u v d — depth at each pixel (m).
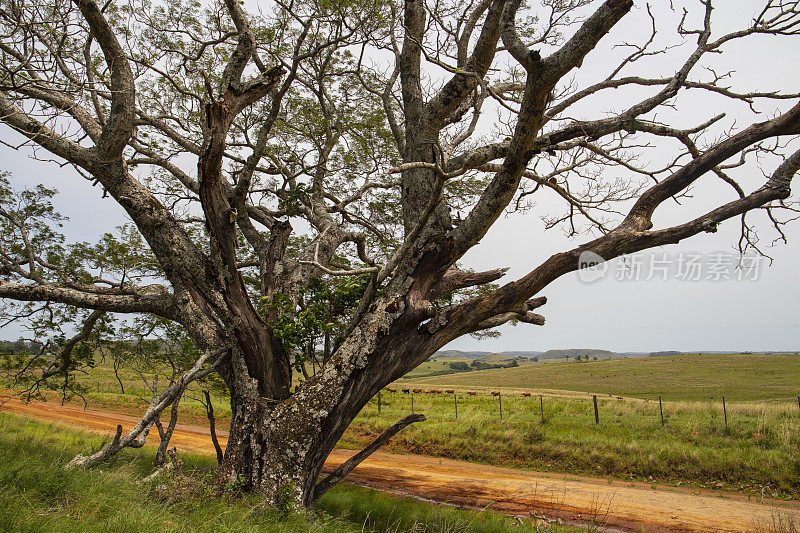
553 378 63.22
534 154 6.79
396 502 10.28
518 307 7.48
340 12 8.44
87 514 5.34
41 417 22.50
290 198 9.30
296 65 7.82
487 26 8.12
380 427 21.25
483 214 7.25
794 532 8.87
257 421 7.36
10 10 8.14
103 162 7.34
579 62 5.89
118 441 7.23
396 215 13.68
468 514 9.57
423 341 7.41
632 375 59.91
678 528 9.39
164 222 7.49
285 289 8.79
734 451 14.25
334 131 11.22
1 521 4.56
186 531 5.20
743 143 7.41
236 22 7.11
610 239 7.22
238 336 7.49
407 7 9.23
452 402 29.91
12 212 9.52
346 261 12.90
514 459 16.64
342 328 8.91
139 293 8.26
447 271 8.63
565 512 10.55
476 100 10.02
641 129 8.63
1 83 6.71
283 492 6.84
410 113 9.23
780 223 8.30
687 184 7.72
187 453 14.45
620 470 14.62
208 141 6.76
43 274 9.03
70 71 8.64
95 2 6.74
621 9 5.52
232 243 7.36
